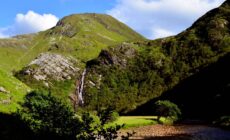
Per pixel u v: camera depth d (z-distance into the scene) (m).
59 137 15.84
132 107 168.50
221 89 138.88
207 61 181.25
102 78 193.12
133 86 184.75
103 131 14.64
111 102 175.75
